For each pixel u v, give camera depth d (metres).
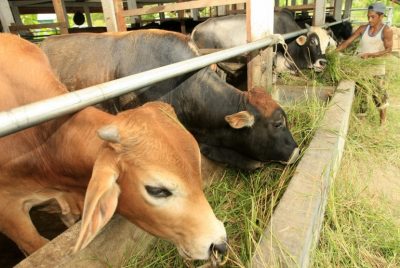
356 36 3.12
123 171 0.76
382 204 1.49
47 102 0.66
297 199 0.97
